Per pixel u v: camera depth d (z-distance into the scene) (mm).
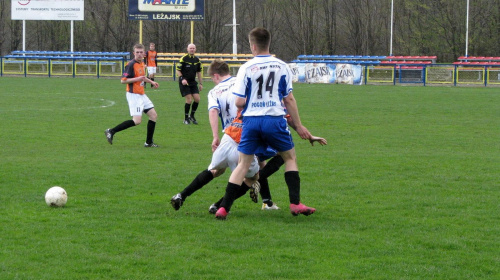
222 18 96000
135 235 9289
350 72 55312
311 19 93500
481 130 24031
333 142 20375
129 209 10914
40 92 41344
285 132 9992
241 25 96875
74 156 16750
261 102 9812
